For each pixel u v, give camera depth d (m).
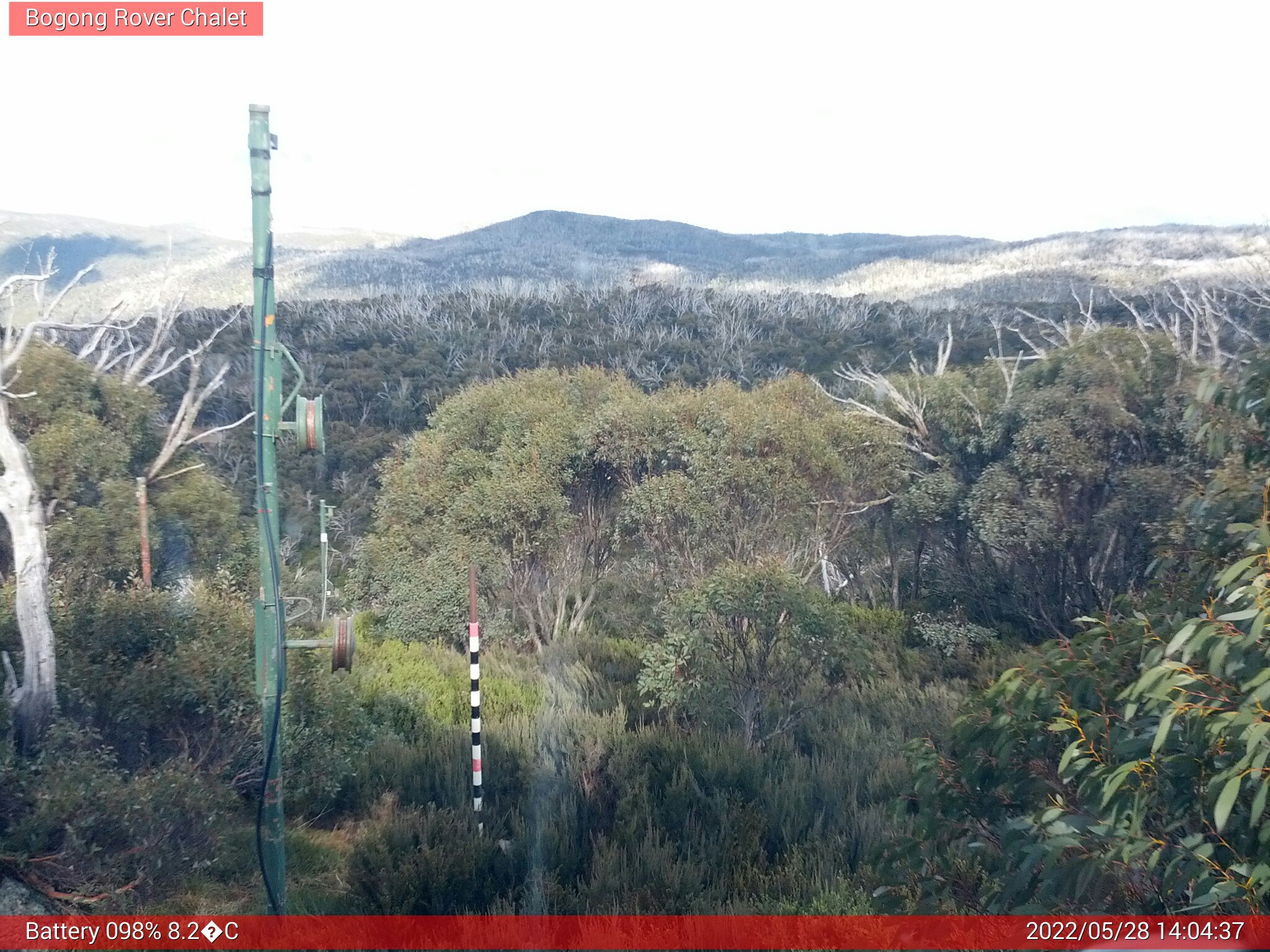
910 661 6.92
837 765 5.29
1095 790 2.73
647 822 4.59
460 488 7.99
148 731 5.14
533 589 7.70
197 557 8.34
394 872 3.99
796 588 6.11
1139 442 7.38
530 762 5.22
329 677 5.45
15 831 4.27
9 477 5.57
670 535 7.42
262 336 3.85
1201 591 3.28
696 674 5.94
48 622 5.20
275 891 3.89
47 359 8.02
